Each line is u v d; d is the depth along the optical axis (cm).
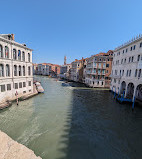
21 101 1823
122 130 1160
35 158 538
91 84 4100
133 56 2189
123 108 1833
